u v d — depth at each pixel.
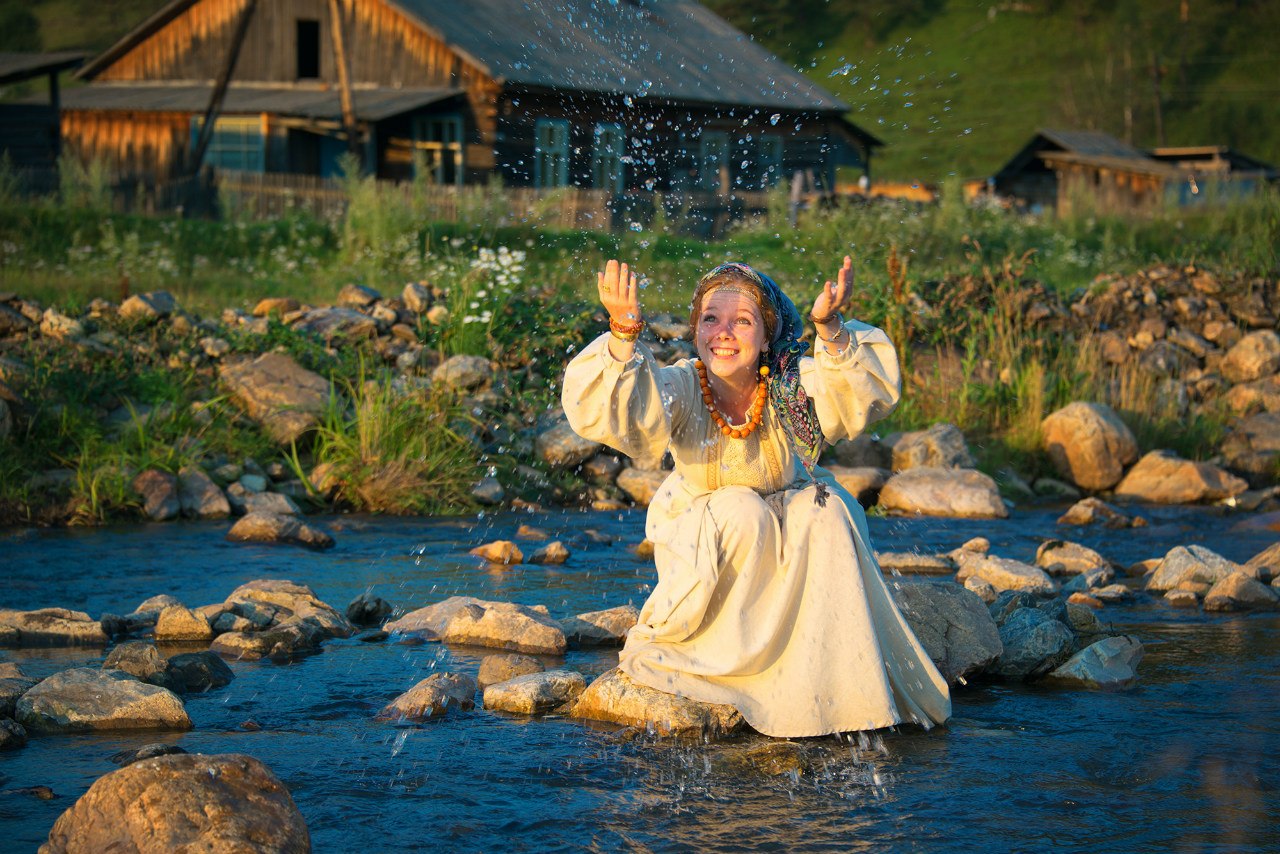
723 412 4.09
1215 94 77.12
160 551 6.85
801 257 16.83
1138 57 80.12
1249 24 82.94
